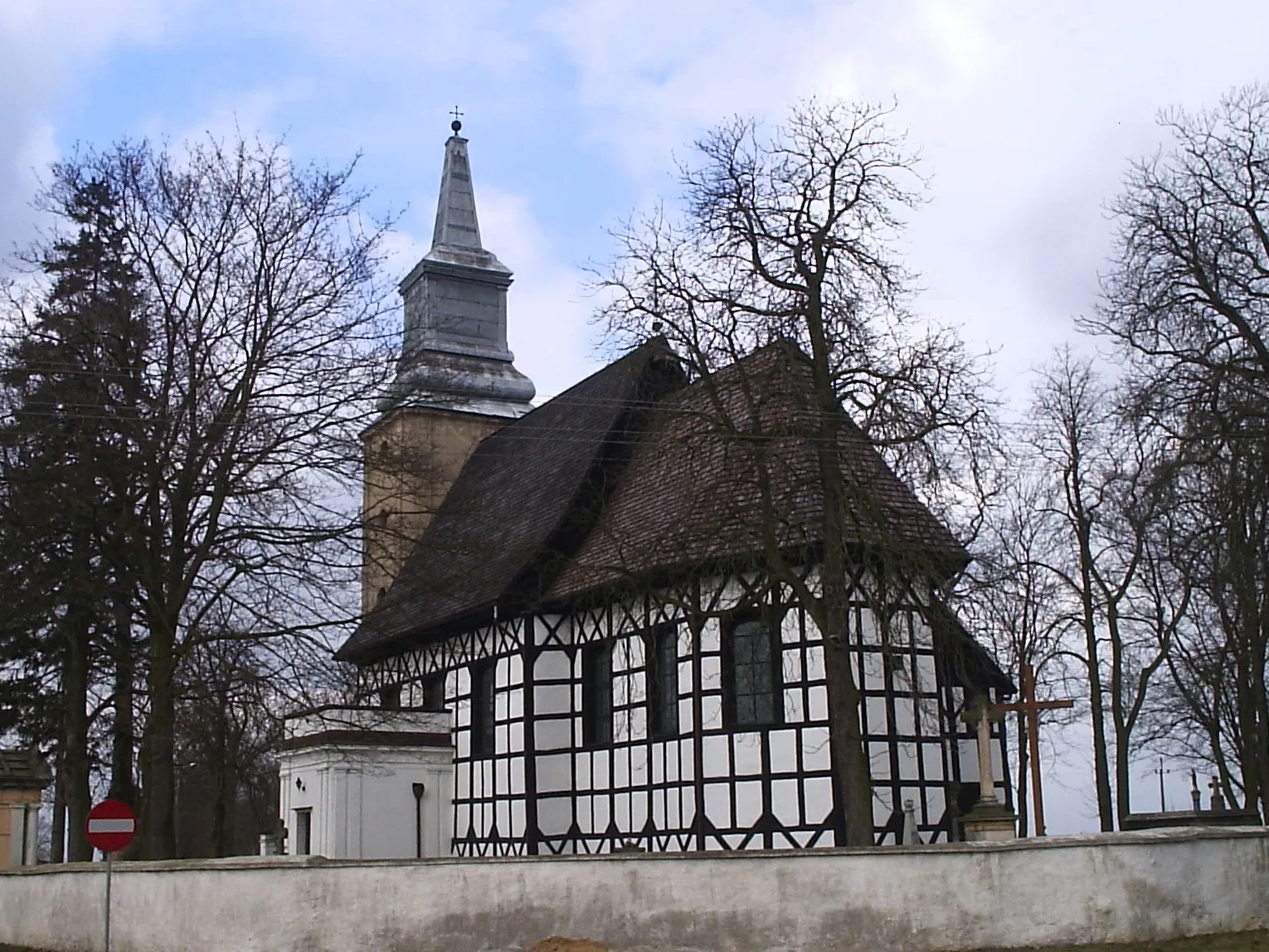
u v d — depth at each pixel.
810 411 20.53
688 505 23.83
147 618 24.97
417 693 37.47
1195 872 17.20
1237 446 23.08
